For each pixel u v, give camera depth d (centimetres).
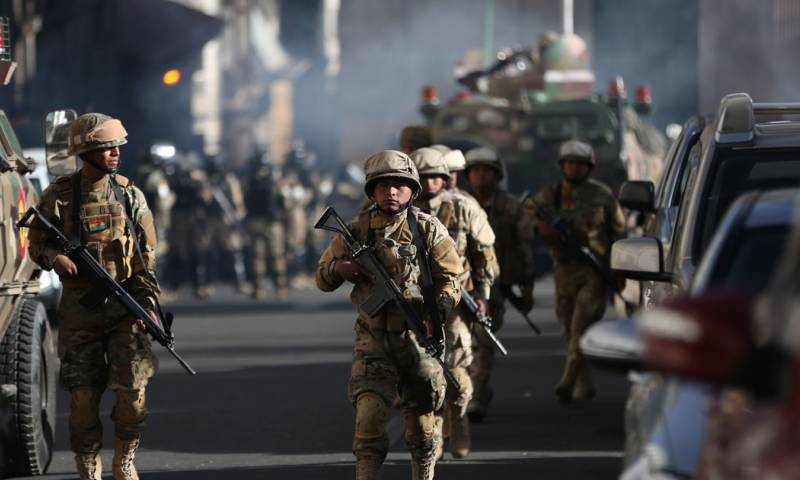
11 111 7238
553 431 2684
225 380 3509
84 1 7606
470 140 5869
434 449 1877
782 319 780
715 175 1898
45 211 1988
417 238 1816
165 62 8106
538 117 5800
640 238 1869
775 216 1252
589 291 3039
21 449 2256
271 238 6462
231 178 6912
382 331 1797
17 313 2298
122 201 2006
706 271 1227
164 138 8162
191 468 2370
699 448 1048
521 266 2734
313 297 6631
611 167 5612
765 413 882
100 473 2011
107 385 1977
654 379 1205
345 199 8419
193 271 6519
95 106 7706
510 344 4241
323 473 2305
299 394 3244
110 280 1955
